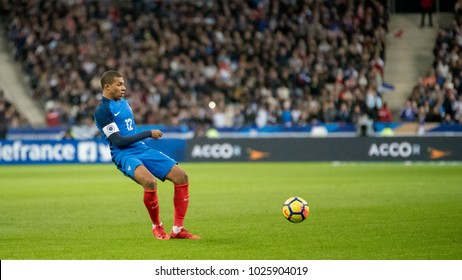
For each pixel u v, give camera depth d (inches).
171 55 5004.9
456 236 1462.8
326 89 4537.4
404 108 4507.9
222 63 4857.3
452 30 4832.7
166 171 1446.9
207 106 4677.7
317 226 1608.0
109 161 4151.1
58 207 2041.1
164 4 5344.5
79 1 5354.3
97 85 4800.7
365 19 5049.2
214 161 4077.3
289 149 4001.0
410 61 5123.0
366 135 3944.4
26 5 5319.9
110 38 5147.6
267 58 4904.0
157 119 4618.6
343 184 2655.0
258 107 4557.1
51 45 5088.6
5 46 5374.0
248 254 1299.2
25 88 5123.0
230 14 5221.5
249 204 2065.7
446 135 3794.3
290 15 5142.7
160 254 1307.8
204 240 1444.4
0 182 2933.1
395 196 2218.3
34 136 4493.1
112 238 1481.3
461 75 4608.8
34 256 1300.4
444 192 2326.5
